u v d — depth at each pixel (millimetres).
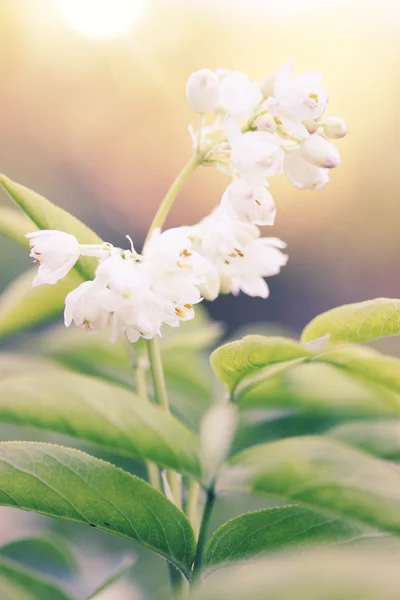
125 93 1399
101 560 436
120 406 331
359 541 323
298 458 313
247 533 328
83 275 360
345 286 1351
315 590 222
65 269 351
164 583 420
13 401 322
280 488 309
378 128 1424
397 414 388
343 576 226
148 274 345
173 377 438
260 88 364
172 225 1328
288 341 334
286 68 362
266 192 364
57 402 324
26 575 375
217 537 329
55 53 1365
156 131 1401
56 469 325
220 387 440
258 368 347
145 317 341
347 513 300
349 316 348
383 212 1392
